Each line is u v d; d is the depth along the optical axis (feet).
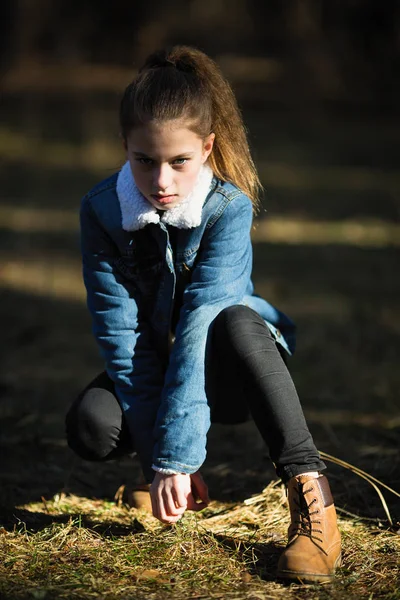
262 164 70.74
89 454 16.07
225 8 187.42
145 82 14.87
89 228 16.08
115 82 121.49
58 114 96.84
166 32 161.48
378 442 21.66
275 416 14.82
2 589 13.98
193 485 16.60
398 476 19.13
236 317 15.24
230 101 15.92
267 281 39.17
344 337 31.60
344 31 108.06
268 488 18.21
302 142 81.61
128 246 15.83
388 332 32.24
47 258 43.24
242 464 20.47
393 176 66.23
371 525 16.84
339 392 25.99
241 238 15.74
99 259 16.10
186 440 14.75
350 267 41.81
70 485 19.34
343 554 15.44
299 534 14.73
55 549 15.58
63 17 137.80
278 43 151.12
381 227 50.19
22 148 77.41
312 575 14.32
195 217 15.30
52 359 29.63
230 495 18.70
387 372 27.94
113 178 16.19
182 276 15.93
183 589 14.17
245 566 15.11
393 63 105.50
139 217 15.37
